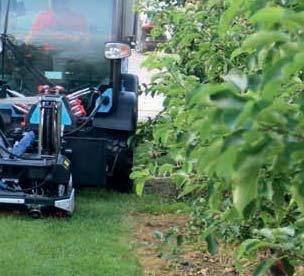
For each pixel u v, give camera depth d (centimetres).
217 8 515
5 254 679
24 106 902
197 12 573
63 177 777
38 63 950
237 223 393
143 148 995
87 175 880
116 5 944
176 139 411
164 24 754
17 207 785
